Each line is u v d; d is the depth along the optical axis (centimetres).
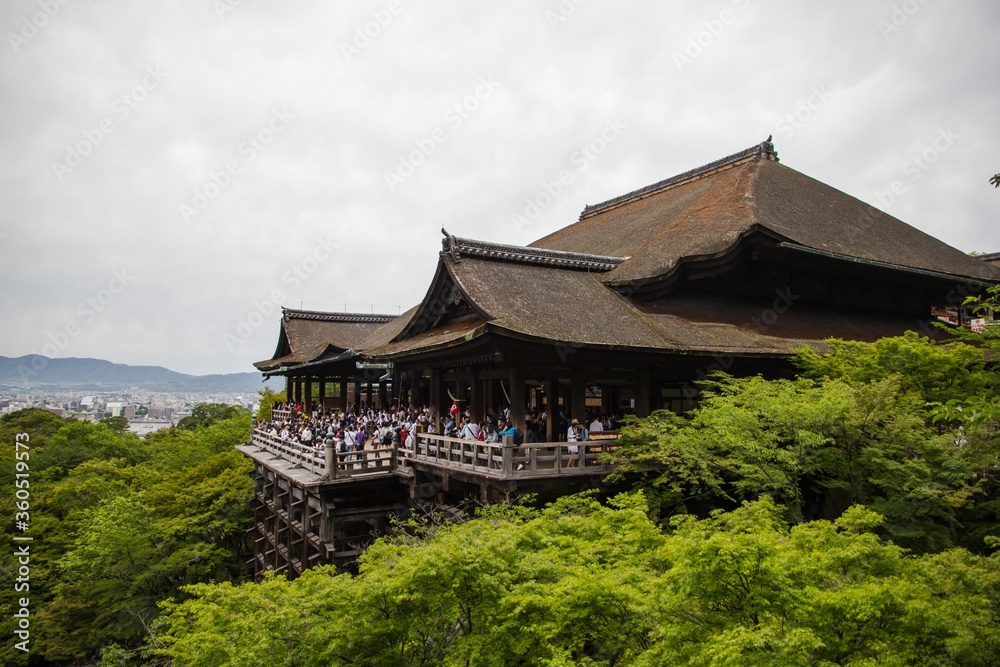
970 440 1527
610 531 1188
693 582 768
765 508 1189
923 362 1767
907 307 3219
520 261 2328
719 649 683
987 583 883
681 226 2817
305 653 954
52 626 2702
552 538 1200
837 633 773
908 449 1575
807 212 3031
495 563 964
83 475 4453
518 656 942
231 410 9206
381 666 932
